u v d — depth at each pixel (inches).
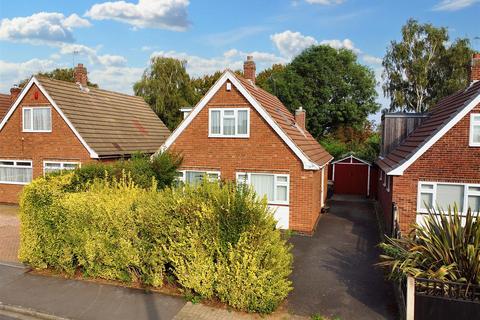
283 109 880.3
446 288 308.2
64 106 820.0
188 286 361.1
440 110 695.1
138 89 1711.4
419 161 546.9
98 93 1004.6
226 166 674.2
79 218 399.5
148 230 376.5
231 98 666.2
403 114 789.9
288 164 635.5
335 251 527.5
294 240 585.6
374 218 756.0
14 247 525.7
